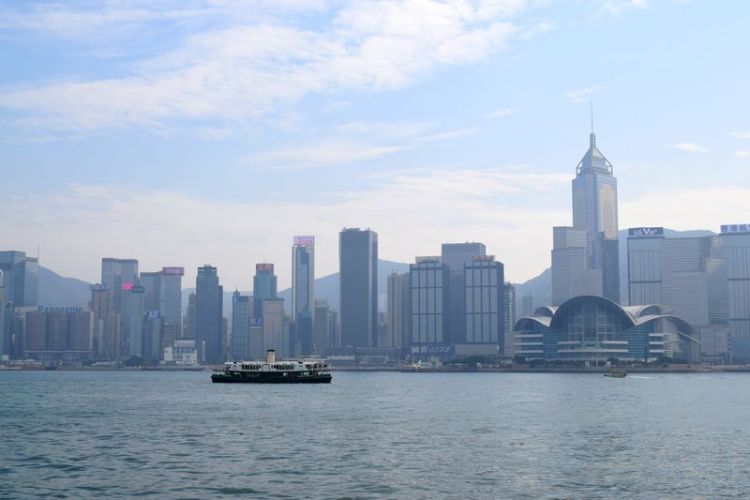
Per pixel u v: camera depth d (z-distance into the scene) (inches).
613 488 3110.2
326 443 4503.0
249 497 2982.3
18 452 4200.3
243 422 5846.5
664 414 6560.0
